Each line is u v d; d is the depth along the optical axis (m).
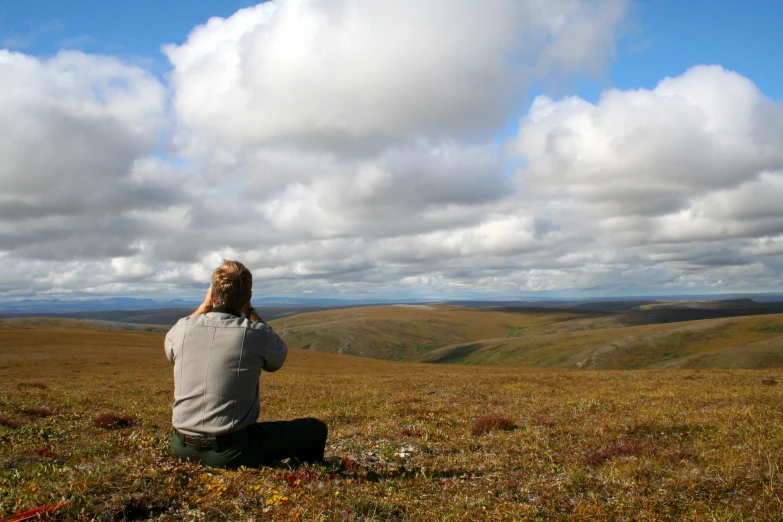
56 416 14.29
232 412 6.17
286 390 28.34
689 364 147.12
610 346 188.12
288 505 5.56
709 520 5.64
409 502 6.11
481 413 15.54
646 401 17.86
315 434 7.26
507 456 8.97
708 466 7.70
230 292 6.41
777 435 9.85
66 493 5.53
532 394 22.77
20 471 7.14
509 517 5.71
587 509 5.96
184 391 6.26
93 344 107.44
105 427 12.97
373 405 19.02
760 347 141.00
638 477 7.27
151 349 104.56
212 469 6.36
